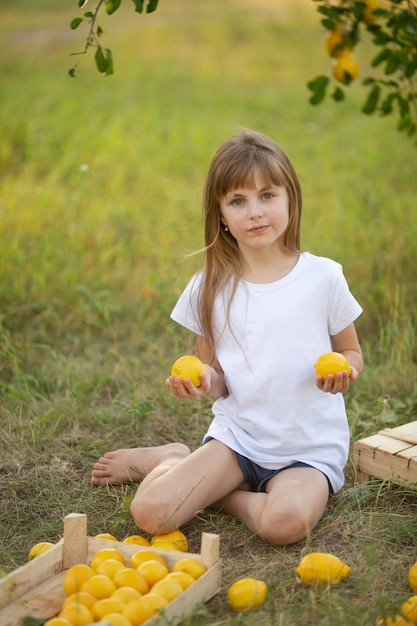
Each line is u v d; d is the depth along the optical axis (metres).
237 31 13.94
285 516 2.55
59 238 5.43
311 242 5.30
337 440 2.83
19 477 3.17
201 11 15.88
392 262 4.90
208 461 2.74
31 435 3.48
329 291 2.83
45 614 2.17
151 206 6.30
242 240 2.79
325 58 12.44
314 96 3.98
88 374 4.11
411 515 2.77
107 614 2.02
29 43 12.52
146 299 4.91
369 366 4.11
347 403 3.80
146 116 8.64
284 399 2.78
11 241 5.25
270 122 8.77
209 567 2.28
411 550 2.55
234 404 2.88
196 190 6.54
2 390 3.88
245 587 2.21
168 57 12.27
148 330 4.64
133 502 2.66
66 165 6.85
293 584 2.35
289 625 2.15
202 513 2.88
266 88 10.73
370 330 4.49
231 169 2.74
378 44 3.82
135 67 11.35
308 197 6.37
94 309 4.77
